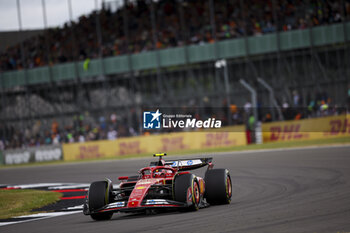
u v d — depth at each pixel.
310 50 114.00
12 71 133.25
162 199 29.33
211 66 119.31
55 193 55.12
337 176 47.03
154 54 122.69
